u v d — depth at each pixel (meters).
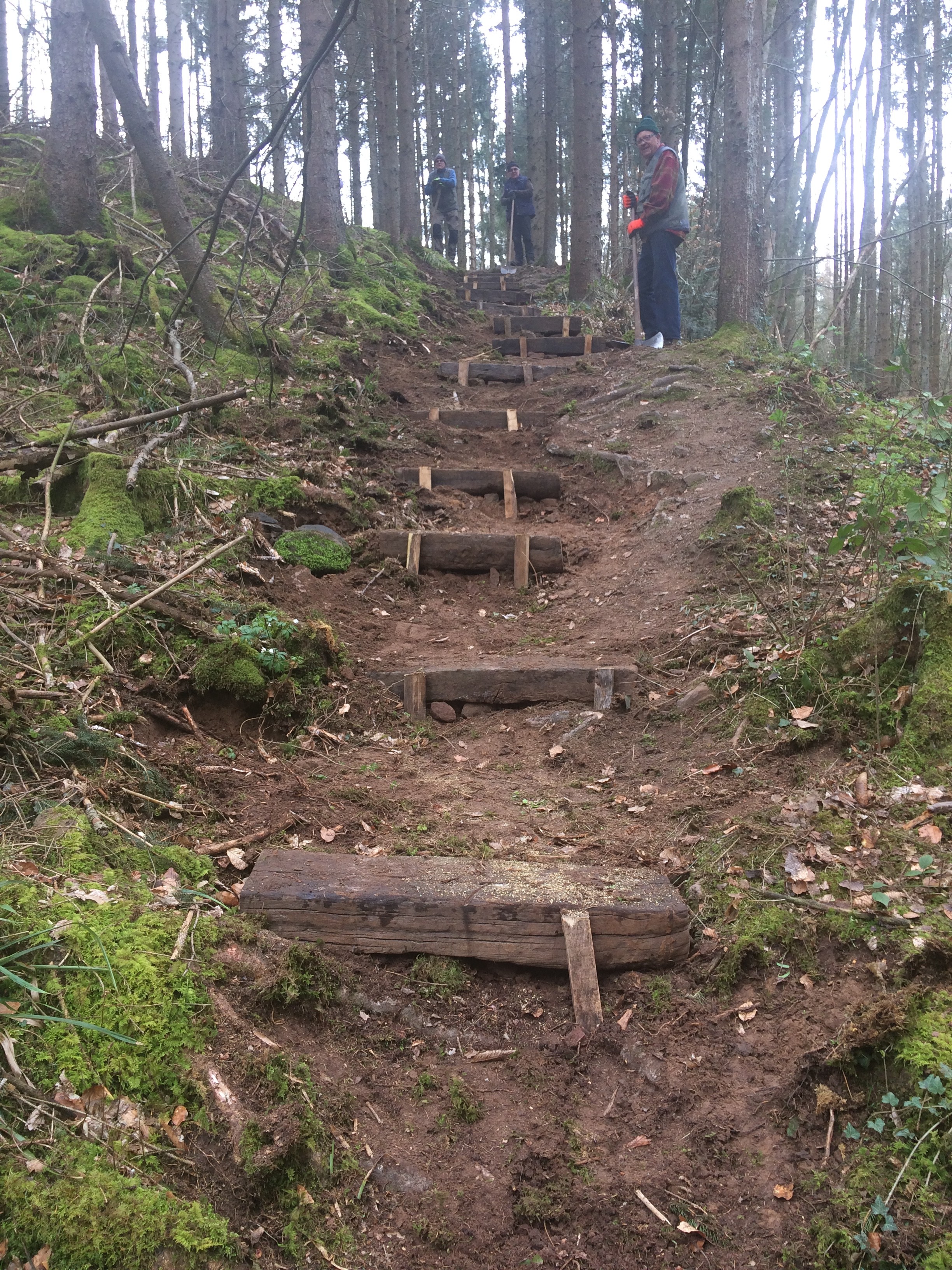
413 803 3.27
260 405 6.43
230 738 3.50
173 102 16.75
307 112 10.49
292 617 4.33
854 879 2.67
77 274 7.08
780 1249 1.92
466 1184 2.01
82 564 3.77
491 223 33.31
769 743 3.36
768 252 11.52
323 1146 1.95
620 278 15.04
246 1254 1.71
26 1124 1.70
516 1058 2.34
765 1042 2.32
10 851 2.32
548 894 2.61
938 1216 1.84
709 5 18.94
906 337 16.45
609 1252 1.94
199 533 4.54
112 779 2.81
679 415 6.90
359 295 10.28
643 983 2.52
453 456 6.96
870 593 3.90
